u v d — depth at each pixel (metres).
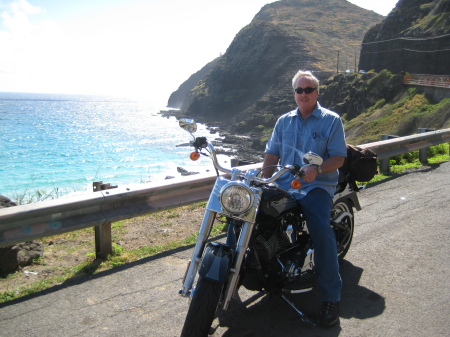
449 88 60.31
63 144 78.12
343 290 4.34
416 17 89.06
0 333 3.68
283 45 174.75
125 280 4.63
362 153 4.50
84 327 3.75
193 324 3.03
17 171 47.41
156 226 6.61
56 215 4.70
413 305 4.04
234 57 188.62
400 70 86.69
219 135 123.62
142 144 82.44
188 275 3.34
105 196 5.00
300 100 3.98
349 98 91.69
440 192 7.84
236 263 3.29
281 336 3.60
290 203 3.69
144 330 3.70
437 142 10.98
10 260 5.02
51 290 4.43
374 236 5.77
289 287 3.73
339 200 4.74
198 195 6.04
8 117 151.25
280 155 4.24
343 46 192.75
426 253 5.21
